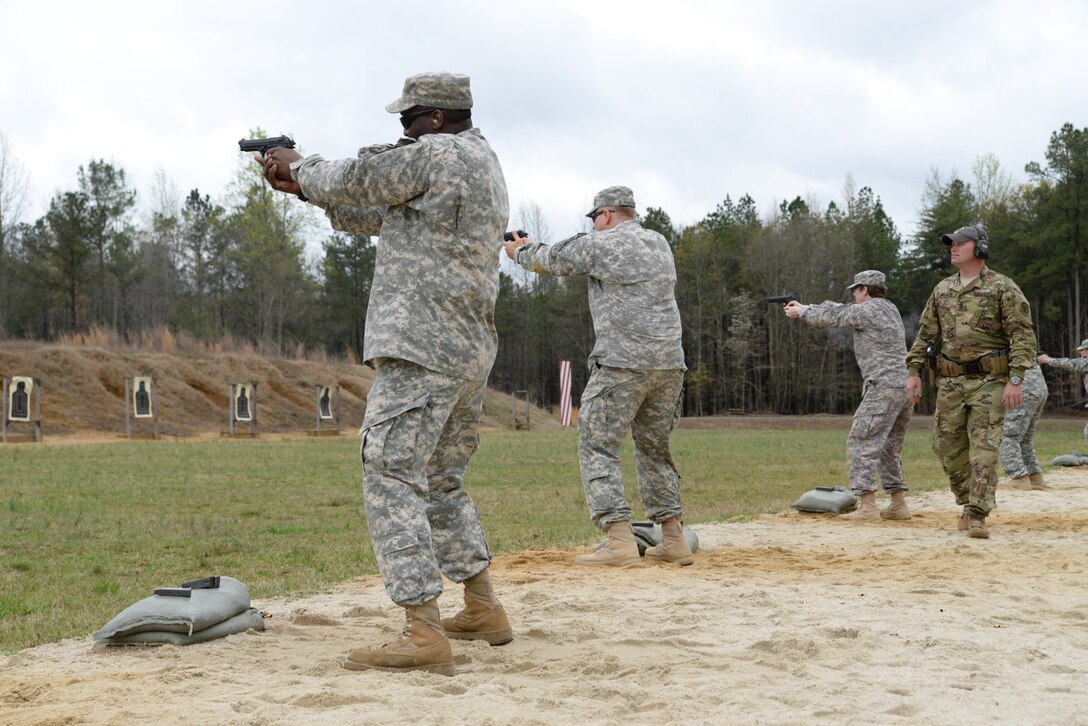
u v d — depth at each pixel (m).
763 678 3.68
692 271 73.62
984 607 5.13
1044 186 63.84
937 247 66.12
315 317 77.19
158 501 13.02
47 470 17.70
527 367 81.38
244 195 60.47
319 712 3.23
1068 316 64.06
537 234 67.19
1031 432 13.31
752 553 7.43
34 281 58.62
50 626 5.36
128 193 58.44
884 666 3.89
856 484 9.72
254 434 37.66
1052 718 3.19
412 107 4.19
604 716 3.20
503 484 16.27
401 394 3.98
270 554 8.50
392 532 3.90
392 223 4.09
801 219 71.62
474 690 3.52
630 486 15.87
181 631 4.40
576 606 5.18
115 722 3.14
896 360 9.62
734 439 36.22
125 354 41.91
